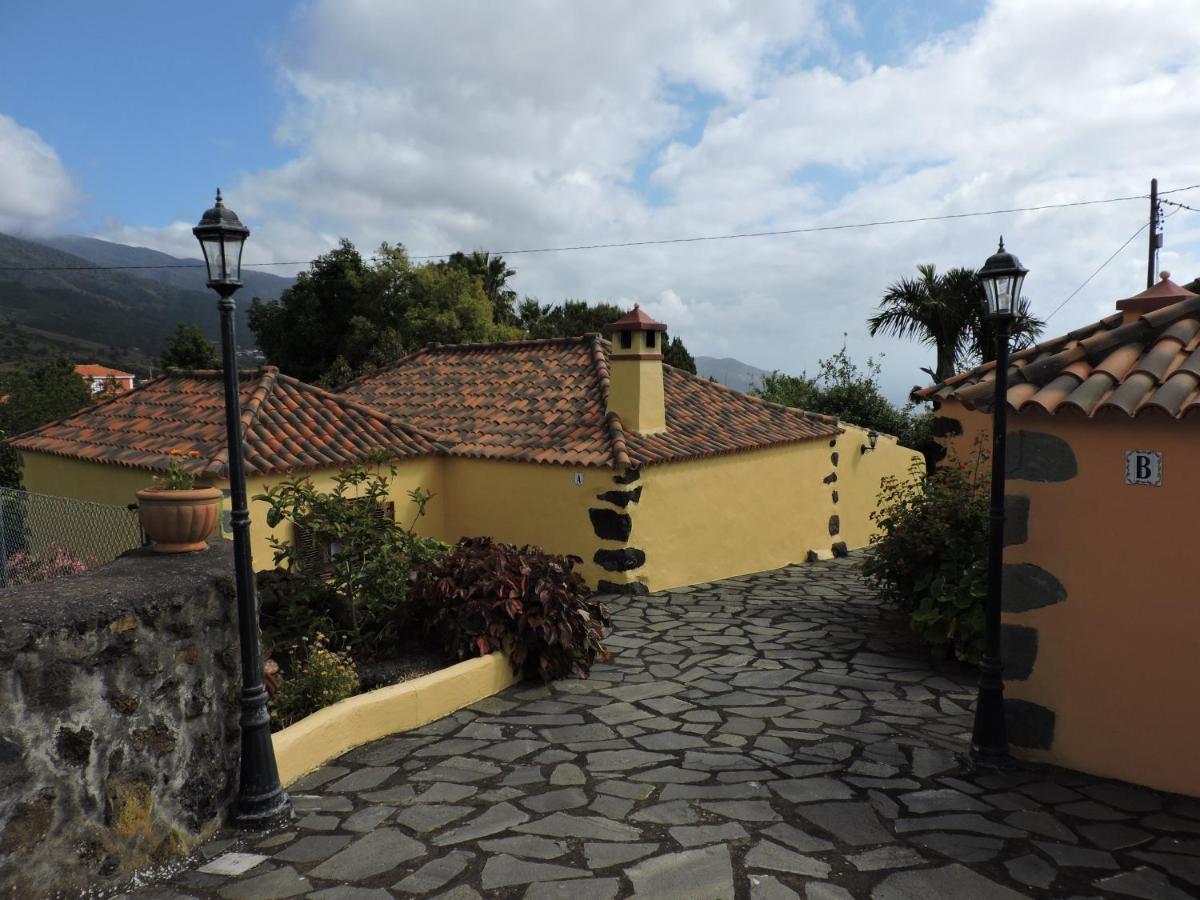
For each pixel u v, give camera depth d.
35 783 3.51
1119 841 4.33
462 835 4.44
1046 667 5.32
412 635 7.65
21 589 4.06
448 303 36.38
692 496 11.73
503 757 5.60
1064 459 5.18
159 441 10.54
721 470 12.18
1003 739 5.35
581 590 7.96
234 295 4.51
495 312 45.91
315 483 10.27
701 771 5.31
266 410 10.94
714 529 12.11
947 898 3.78
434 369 15.69
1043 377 5.36
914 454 17.47
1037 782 5.09
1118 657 5.04
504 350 15.48
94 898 3.77
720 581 11.95
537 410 12.79
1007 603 5.45
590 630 7.61
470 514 12.26
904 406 21.23
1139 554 4.93
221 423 10.50
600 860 4.14
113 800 3.88
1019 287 5.15
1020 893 3.82
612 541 10.82
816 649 8.27
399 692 6.16
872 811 4.70
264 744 4.67
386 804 4.87
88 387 22.33
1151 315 5.43
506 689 7.13
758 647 8.36
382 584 7.31
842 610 9.98
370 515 7.66
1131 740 5.02
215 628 4.60
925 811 4.70
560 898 3.78
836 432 14.49
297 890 3.90
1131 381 4.90
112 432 11.61
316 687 6.16
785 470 13.48
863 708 6.55
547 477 11.35
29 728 3.49
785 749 5.69
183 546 4.93
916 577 8.09
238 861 4.21
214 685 4.57
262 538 9.59
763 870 4.03
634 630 9.07
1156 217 21.45
